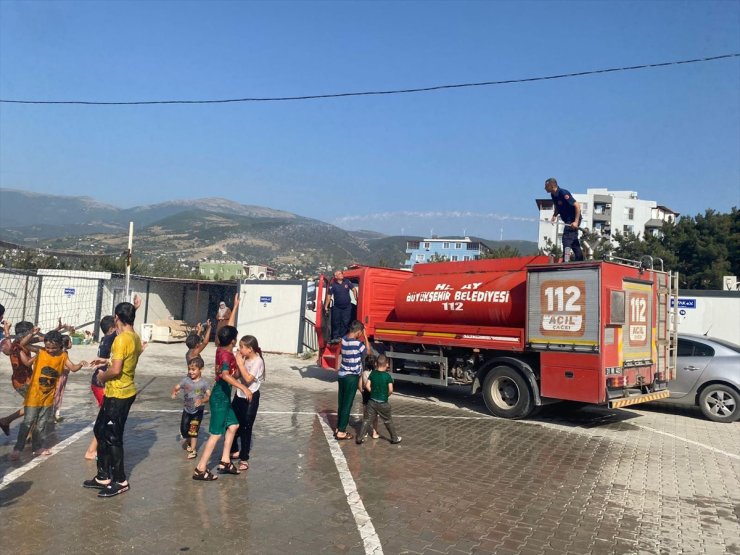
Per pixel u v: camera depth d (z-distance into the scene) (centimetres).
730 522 579
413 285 1326
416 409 1176
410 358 1287
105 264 3788
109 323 781
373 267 1420
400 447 841
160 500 577
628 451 862
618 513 595
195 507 561
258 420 997
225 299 3103
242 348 700
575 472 741
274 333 2328
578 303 990
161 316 2744
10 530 490
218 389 660
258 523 527
